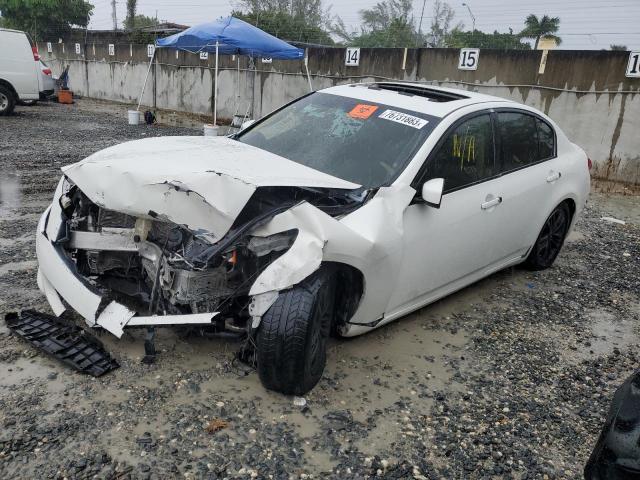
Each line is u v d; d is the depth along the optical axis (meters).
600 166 11.30
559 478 2.81
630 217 8.67
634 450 2.07
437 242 3.83
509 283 5.39
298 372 3.03
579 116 11.43
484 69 12.67
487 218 4.28
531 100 12.06
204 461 2.65
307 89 16.80
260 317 2.97
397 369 3.65
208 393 3.15
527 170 4.82
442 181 3.53
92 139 12.24
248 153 3.83
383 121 4.16
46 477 2.46
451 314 4.59
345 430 2.98
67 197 3.76
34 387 3.07
